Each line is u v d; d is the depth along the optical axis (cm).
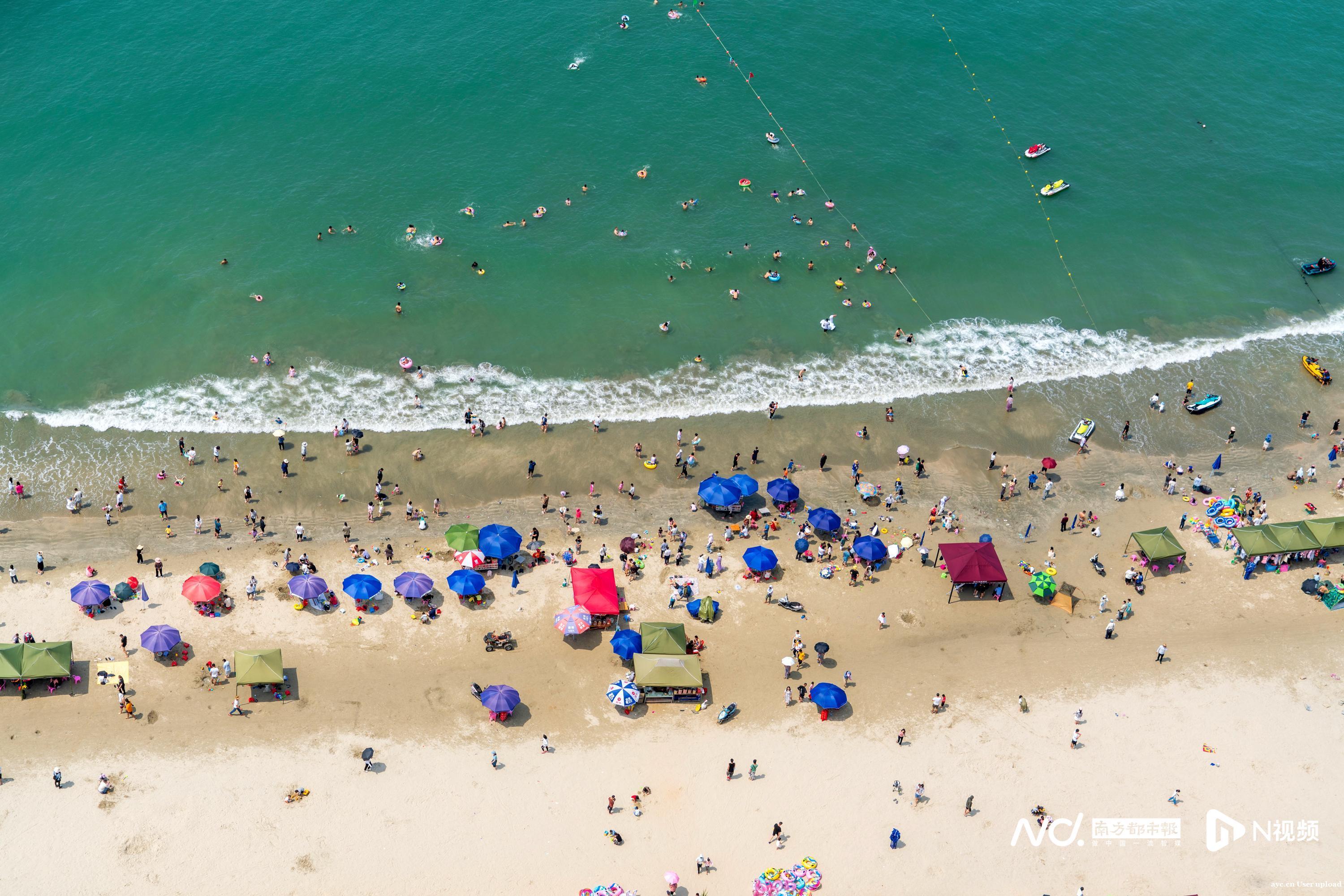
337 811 4862
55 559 6100
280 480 6744
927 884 4650
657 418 7369
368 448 7025
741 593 6081
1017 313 8338
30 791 4866
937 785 5059
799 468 7019
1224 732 5325
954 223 9038
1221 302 8506
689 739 5259
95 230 8494
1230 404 7619
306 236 8569
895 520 6625
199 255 8338
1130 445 7275
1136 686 5569
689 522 6594
